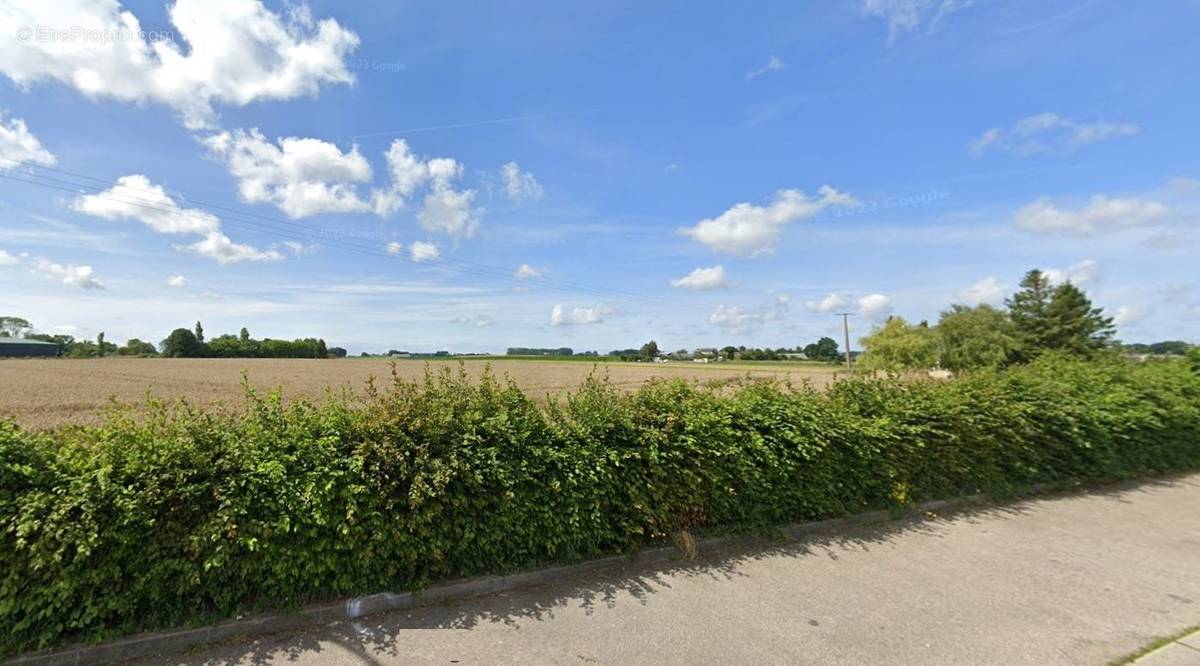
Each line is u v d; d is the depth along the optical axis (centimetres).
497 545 402
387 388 443
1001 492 666
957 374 790
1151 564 463
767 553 476
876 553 481
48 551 294
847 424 564
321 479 354
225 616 332
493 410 444
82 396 2764
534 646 324
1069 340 4275
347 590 362
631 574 429
